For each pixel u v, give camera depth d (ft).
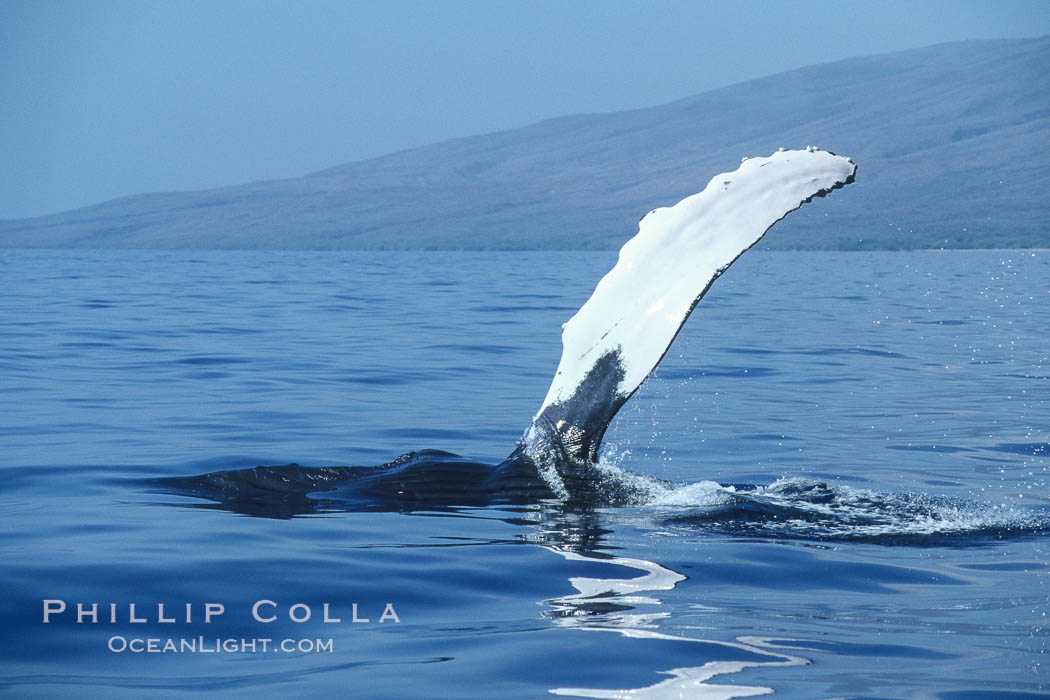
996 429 127.44
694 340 224.53
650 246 78.43
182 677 49.19
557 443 82.12
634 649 52.85
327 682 48.60
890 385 165.37
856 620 57.67
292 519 76.07
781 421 132.16
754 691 48.01
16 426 118.32
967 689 48.29
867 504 83.15
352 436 116.47
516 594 61.57
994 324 264.11
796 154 76.38
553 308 306.76
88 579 62.23
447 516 76.28
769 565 67.26
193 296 351.46
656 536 72.74
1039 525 79.36
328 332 233.35
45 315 263.90
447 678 49.14
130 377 160.66
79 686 48.03
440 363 182.50
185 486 86.33
